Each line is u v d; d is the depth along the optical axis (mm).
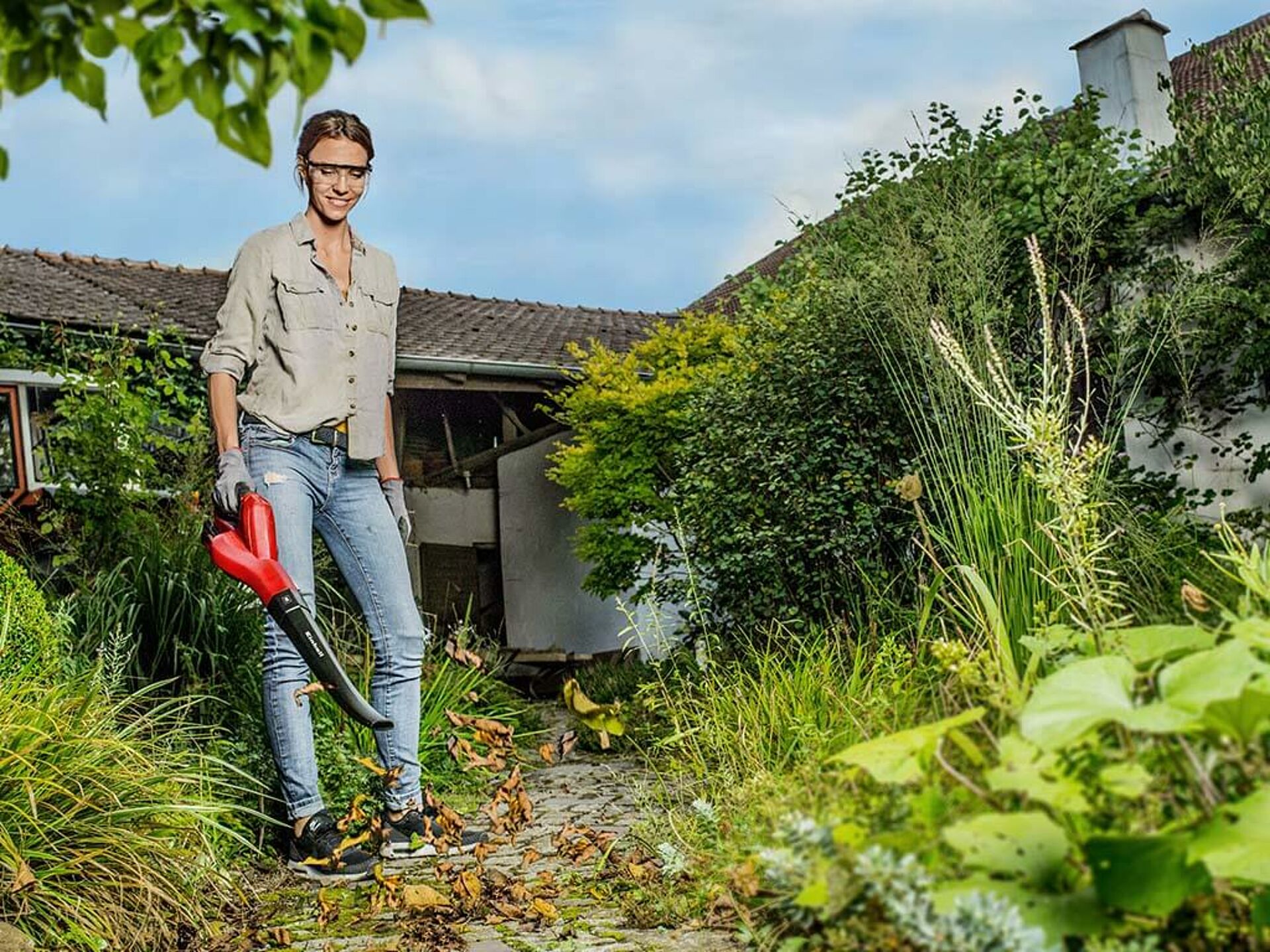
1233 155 6688
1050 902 1104
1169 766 1224
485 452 11602
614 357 9961
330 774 4586
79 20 1199
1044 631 2225
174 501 6562
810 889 1151
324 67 1171
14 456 7340
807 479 6316
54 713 3268
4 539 6652
